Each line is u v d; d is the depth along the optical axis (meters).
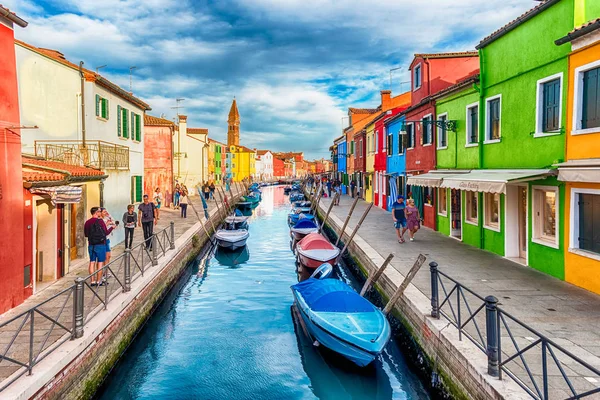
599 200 7.95
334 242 19.83
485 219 12.61
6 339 6.25
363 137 31.45
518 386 4.69
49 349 5.77
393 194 22.62
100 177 12.48
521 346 5.80
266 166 109.25
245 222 25.17
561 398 4.48
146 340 9.09
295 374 7.66
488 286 8.60
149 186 29.48
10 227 7.56
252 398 6.86
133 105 19.06
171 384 7.29
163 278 11.48
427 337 6.93
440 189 16.08
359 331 7.09
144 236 14.16
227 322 10.12
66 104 13.98
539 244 9.78
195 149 42.69
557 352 5.59
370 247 13.22
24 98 13.46
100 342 6.81
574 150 8.48
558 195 8.95
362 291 9.52
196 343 8.93
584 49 8.16
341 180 43.44
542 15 9.58
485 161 12.38
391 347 8.42
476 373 5.14
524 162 10.32
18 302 7.85
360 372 7.46
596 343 5.80
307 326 8.44
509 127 11.04
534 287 8.45
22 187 7.99
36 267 9.52
